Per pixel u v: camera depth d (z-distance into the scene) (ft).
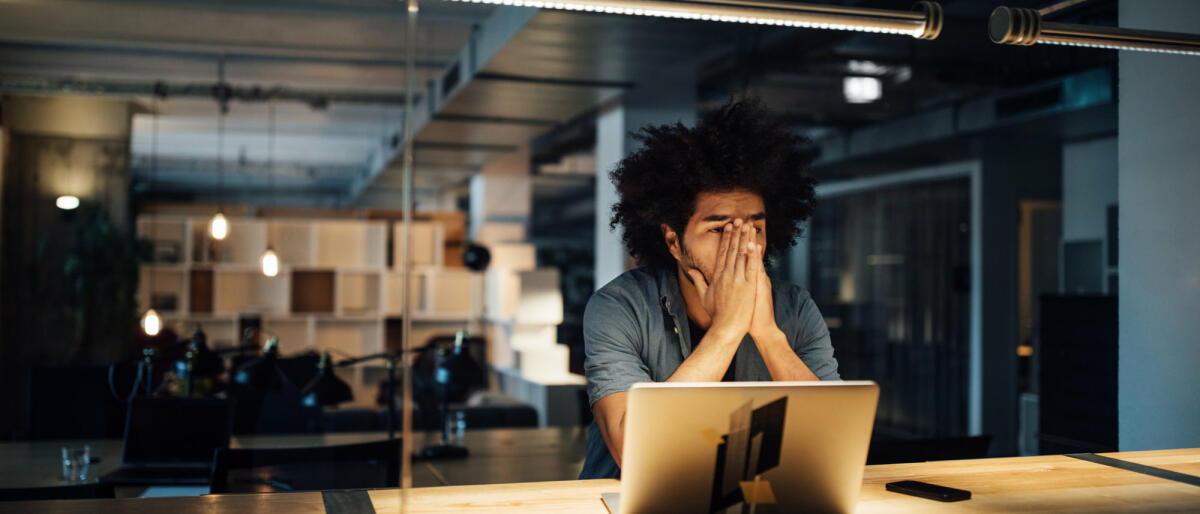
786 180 5.57
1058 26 6.09
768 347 4.96
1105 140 23.30
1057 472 5.34
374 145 39.24
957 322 27.07
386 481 8.23
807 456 3.88
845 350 32.19
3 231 27.17
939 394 27.76
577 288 49.11
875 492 4.77
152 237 27.48
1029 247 27.45
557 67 17.31
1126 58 9.22
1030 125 21.13
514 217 38.09
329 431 20.21
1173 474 5.29
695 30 14.89
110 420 15.20
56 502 4.38
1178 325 8.55
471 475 12.12
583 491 4.69
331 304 28.68
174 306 27.50
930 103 25.11
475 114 22.90
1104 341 16.85
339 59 23.38
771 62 17.53
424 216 31.55
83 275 26.50
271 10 18.38
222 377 20.45
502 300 27.04
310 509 4.30
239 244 27.71
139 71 25.35
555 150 31.94
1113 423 16.46
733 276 4.80
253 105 30.63
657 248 5.55
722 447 3.77
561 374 23.35
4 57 23.79
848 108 25.52
